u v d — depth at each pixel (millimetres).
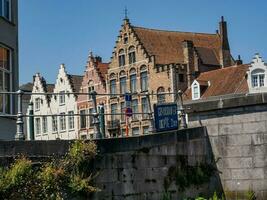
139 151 11836
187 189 13016
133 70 55656
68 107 62781
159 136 12391
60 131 63438
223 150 13727
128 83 56094
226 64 56031
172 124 13375
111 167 11172
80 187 10383
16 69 17516
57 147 10406
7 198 9414
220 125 13789
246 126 13500
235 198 13500
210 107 13820
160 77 52656
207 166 13727
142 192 11797
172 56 55000
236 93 47531
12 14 17500
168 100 51406
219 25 57562
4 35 16797
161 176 12328
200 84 50438
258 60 46938
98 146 10969
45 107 65938
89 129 59250
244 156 13500
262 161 13297
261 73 46938
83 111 60656
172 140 12766
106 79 58594
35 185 9758
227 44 57031
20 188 9570
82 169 10656
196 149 13508
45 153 10219
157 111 13156
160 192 12258
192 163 13312
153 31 57125
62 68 64312
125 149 11492
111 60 58125
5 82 16859
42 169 10031
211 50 57000
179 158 12914
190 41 53688
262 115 13336
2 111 16328
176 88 51656
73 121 62000
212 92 49469
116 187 11242
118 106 56875
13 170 9531
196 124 14086
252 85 47188
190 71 52906
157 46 55531
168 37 57250
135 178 11664
